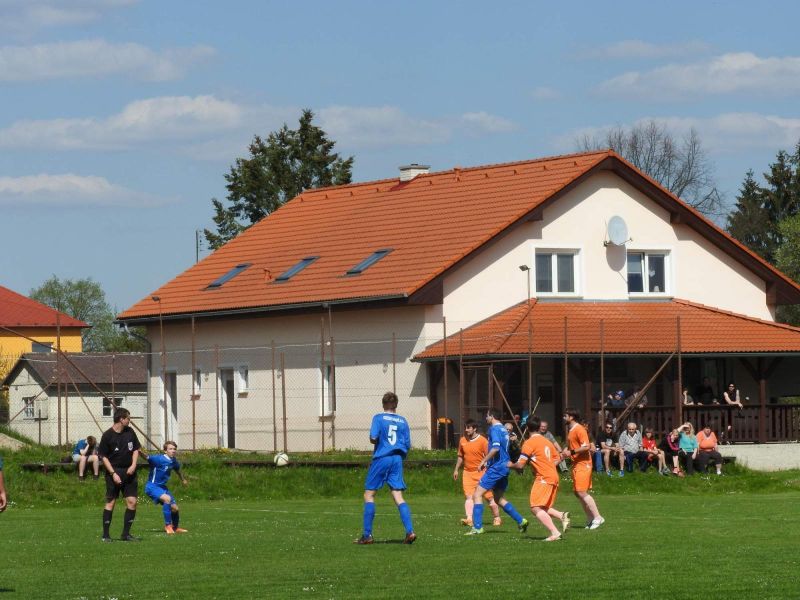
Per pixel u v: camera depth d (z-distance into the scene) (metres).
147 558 21.47
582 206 49.72
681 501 35.12
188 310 53.97
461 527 26.66
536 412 47.00
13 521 30.12
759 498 36.69
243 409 52.53
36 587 18.17
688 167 90.25
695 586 17.42
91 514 32.44
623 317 48.56
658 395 48.97
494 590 17.27
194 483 38.09
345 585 17.91
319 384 49.59
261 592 17.41
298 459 41.44
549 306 48.31
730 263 52.69
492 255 47.62
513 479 38.41
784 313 89.19
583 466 25.70
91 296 132.62
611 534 24.47
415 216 52.06
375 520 28.73
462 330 43.19
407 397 46.59
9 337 95.56
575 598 16.59
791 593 16.84
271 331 51.56
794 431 47.56
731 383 50.34
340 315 48.94
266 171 89.44
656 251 51.28
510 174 51.97
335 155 91.06
